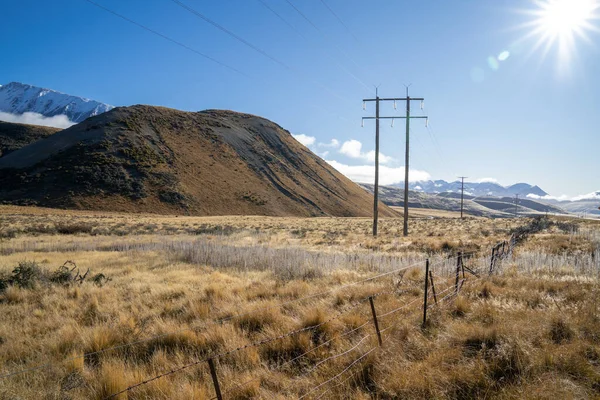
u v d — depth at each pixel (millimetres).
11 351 6539
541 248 22344
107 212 100875
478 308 8508
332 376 5523
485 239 28953
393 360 5785
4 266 15250
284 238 36062
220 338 6895
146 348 6762
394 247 25109
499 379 5176
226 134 167375
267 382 5395
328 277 13320
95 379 5395
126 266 16203
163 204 112562
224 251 19312
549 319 7195
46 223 53656
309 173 172125
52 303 9914
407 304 9000
